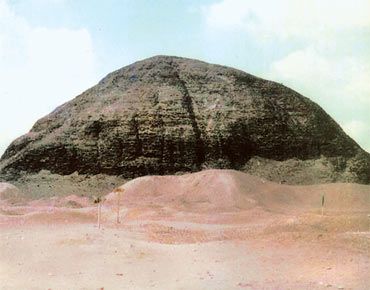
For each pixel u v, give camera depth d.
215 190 82.69
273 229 37.16
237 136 115.81
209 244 31.00
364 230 36.88
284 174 110.75
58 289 21.02
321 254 24.97
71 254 27.39
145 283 21.98
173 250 29.38
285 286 20.50
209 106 121.50
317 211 72.19
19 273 23.78
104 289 20.97
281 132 119.12
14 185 108.56
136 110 119.19
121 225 47.72
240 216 62.25
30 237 32.25
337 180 111.00
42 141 120.25
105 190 106.31
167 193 89.19
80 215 54.81
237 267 24.22
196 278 22.64
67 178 110.94
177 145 113.62
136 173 110.56
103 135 116.56
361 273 21.42
